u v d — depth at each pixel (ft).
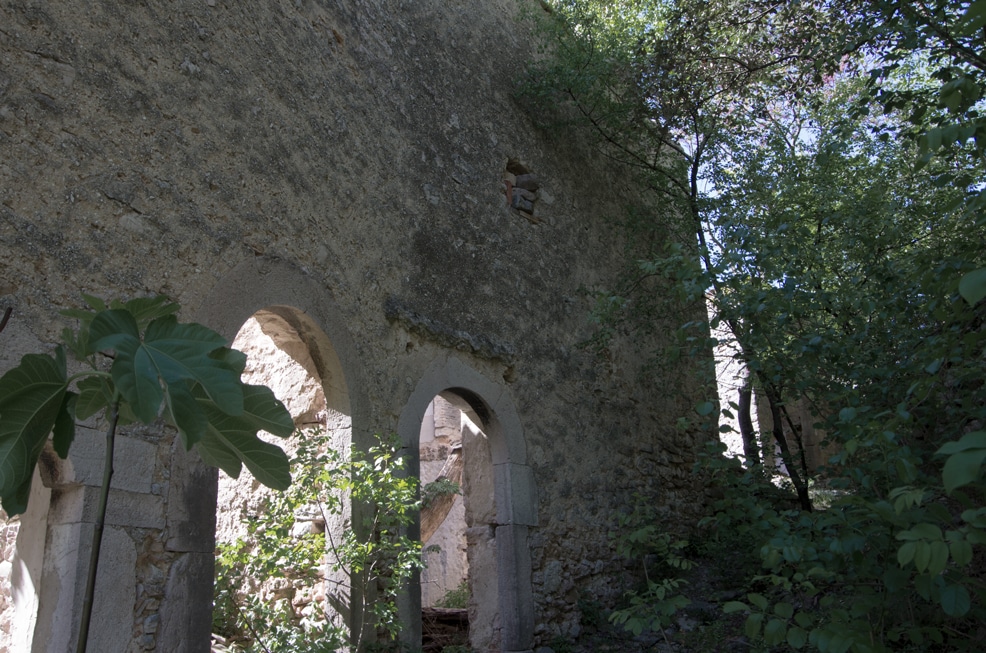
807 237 17.63
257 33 16.10
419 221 19.75
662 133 27.99
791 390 16.37
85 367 11.63
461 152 21.93
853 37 18.20
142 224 12.97
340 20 18.71
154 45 13.83
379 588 16.20
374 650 15.33
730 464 14.69
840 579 12.25
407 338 18.51
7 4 11.66
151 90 13.60
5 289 10.90
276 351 20.10
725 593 21.94
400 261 18.85
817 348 15.31
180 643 12.20
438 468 35.37
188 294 13.48
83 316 6.67
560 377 23.40
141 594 11.81
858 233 18.57
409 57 20.99
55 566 11.08
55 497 11.51
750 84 27.48
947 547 8.10
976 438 6.95
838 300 16.87
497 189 22.98
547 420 22.43
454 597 31.14
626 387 26.32
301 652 13.55
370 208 18.29
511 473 20.35
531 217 24.09
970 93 10.90
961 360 12.76
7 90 11.42
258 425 6.97
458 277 20.56
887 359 15.34
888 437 10.79
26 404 6.26
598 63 25.84
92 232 12.19
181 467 12.80
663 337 28.99
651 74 26.91
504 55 25.35
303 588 16.26
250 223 14.98
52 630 10.82
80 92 12.42
